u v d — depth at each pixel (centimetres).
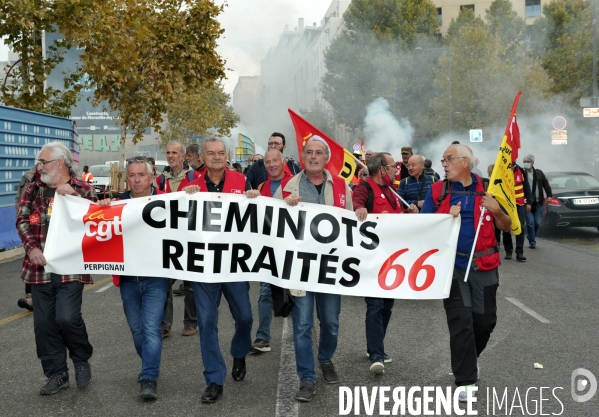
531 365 598
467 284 520
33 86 2041
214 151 564
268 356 646
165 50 2372
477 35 4750
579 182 1786
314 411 490
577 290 980
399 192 924
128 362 629
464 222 527
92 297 970
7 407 507
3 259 1465
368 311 580
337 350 663
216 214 553
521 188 1290
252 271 552
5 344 711
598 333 716
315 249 553
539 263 1270
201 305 535
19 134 1727
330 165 874
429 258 538
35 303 541
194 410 495
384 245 548
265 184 725
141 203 552
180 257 546
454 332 513
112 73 2117
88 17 1727
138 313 566
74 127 2361
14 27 1759
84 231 545
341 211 554
